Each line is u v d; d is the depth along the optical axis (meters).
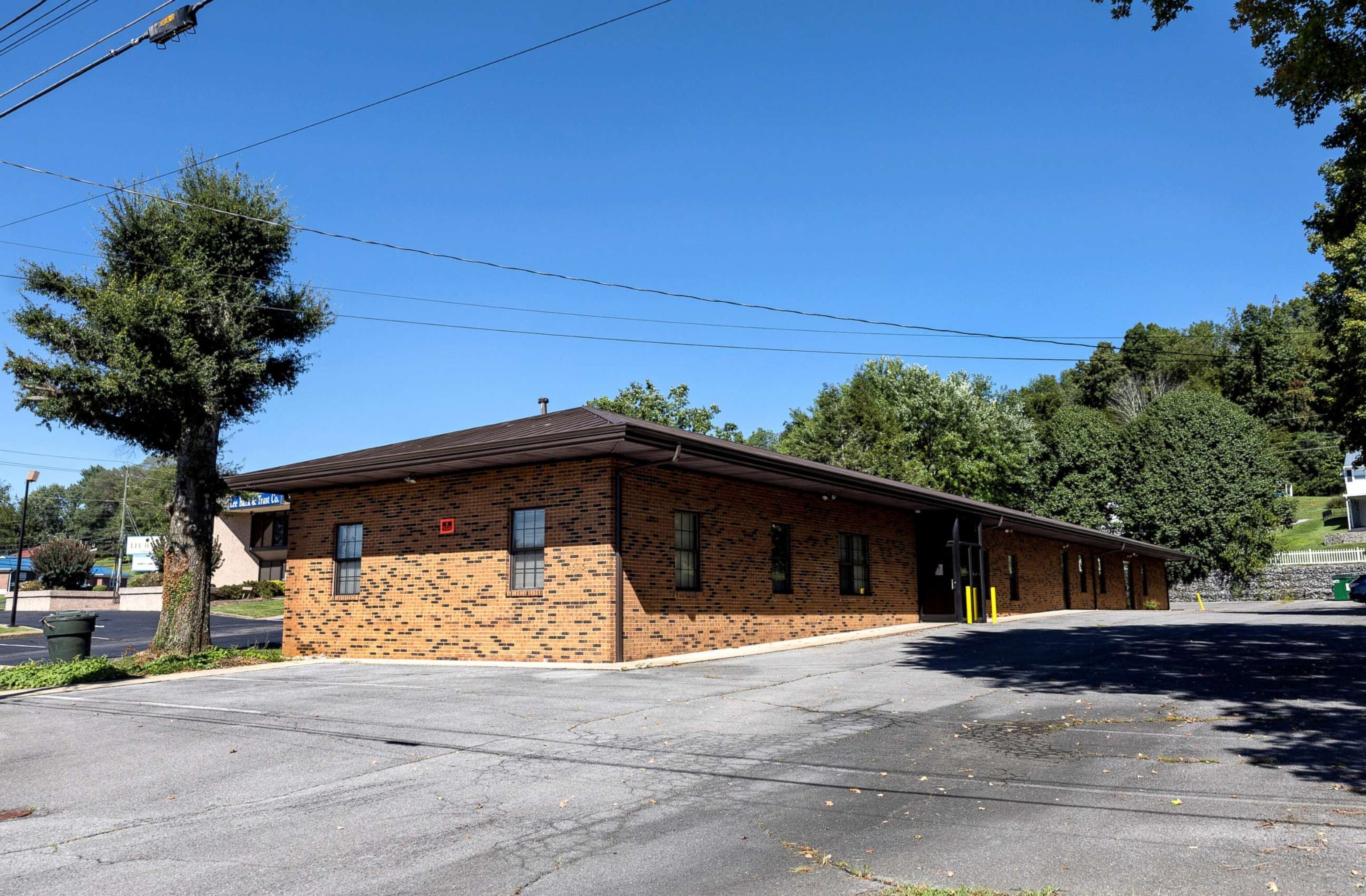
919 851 6.12
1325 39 11.93
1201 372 93.00
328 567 20.88
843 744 9.50
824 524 23.06
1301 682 12.46
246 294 20.66
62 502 131.38
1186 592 59.22
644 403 55.31
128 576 74.94
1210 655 15.95
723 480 19.72
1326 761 8.10
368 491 20.44
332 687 14.58
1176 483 58.12
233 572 51.72
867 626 24.27
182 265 19.77
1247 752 8.58
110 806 7.88
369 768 8.86
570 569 17.06
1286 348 84.19
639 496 17.31
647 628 17.14
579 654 16.67
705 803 7.43
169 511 20.62
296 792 8.11
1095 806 7.00
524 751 9.41
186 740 10.48
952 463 60.72
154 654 19.97
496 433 20.30
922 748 9.24
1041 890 5.37
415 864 6.18
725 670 15.48
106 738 10.86
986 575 29.80
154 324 18.83
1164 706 11.10
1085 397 96.19
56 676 16.41
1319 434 80.62
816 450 59.31
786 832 6.64
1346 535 62.09
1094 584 41.47
